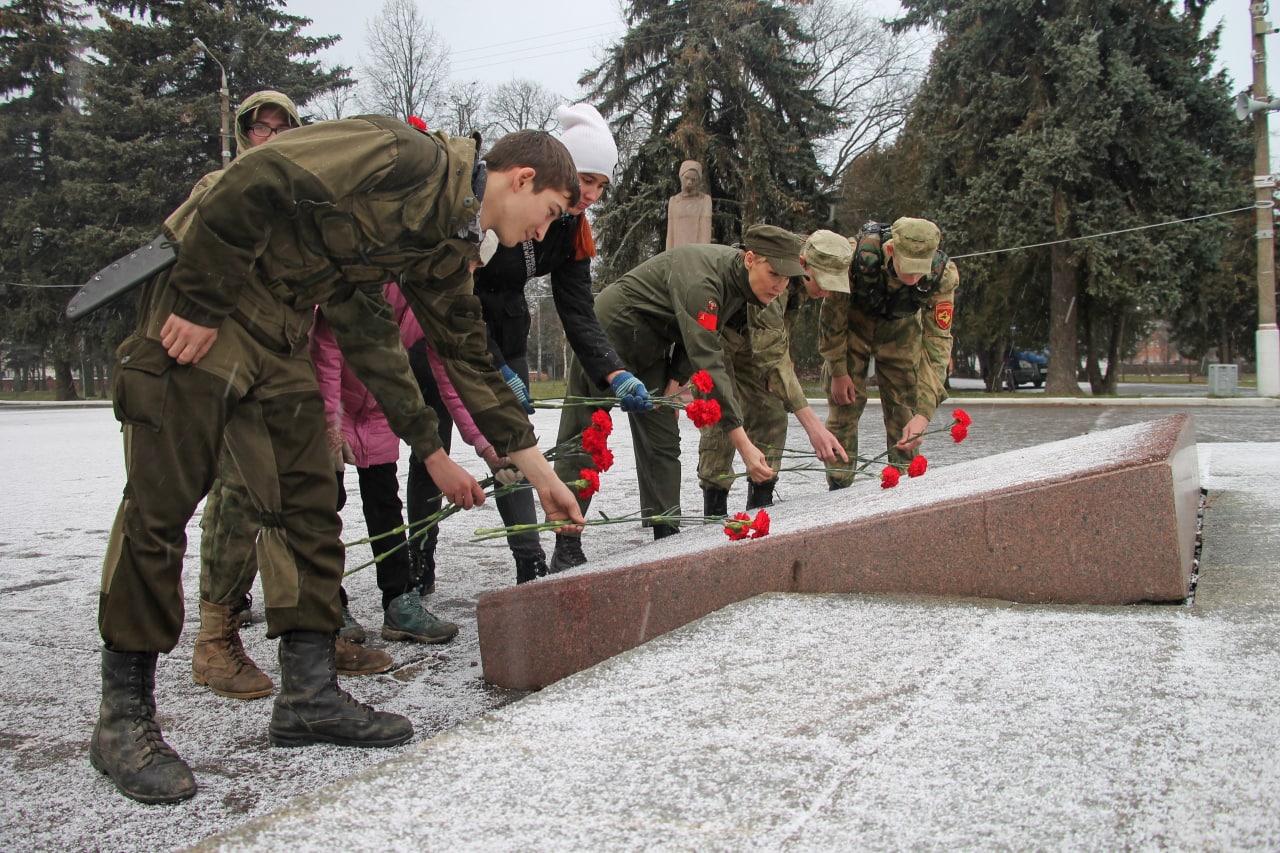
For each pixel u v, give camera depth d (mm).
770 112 25547
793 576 2277
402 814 1238
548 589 2404
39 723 2248
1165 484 2047
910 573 2213
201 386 1828
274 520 2021
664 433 4324
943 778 1280
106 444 11969
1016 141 21891
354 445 2912
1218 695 1510
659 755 1398
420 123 1983
